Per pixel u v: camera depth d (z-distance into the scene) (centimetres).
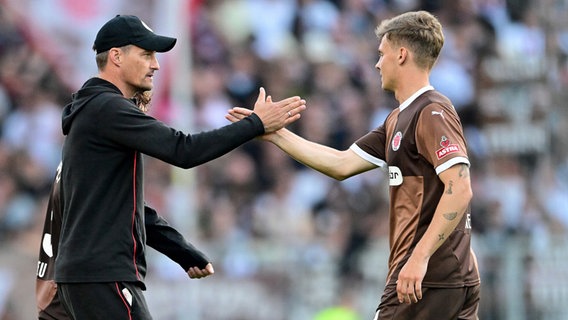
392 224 1764
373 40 5500
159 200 4419
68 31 4731
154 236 1853
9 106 4553
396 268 1734
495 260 4281
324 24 5378
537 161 5181
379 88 5331
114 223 1650
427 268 1700
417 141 1700
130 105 1670
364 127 5162
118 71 1714
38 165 4484
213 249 3991
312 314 4050
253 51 5156
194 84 4894
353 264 4206
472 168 5153
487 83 5391
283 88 5125
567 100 5278
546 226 4975
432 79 5256
